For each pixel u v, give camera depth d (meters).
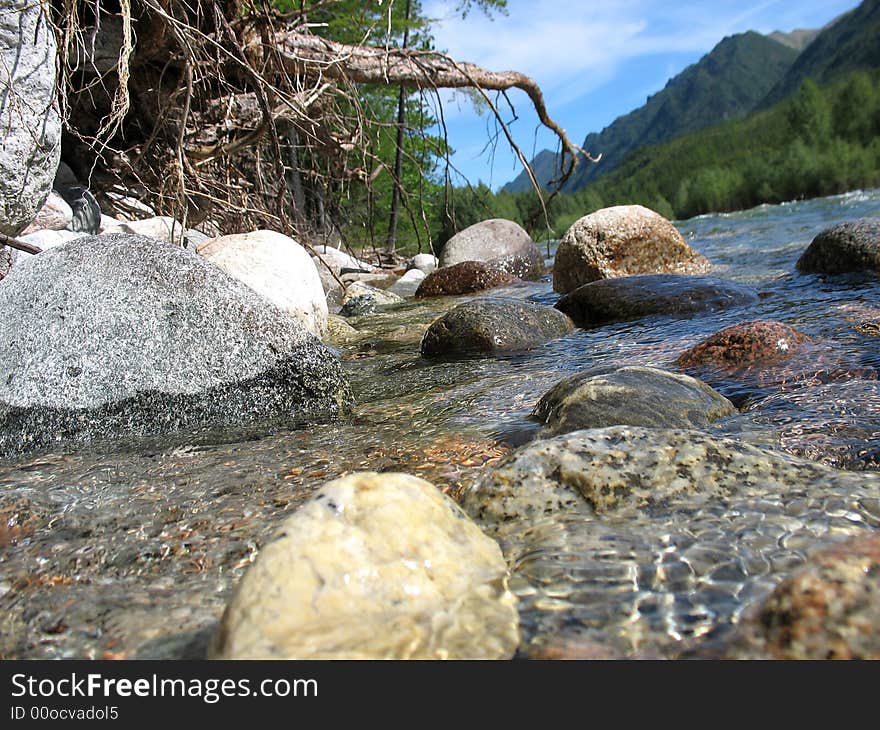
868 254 6.29
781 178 43.75
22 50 5.37
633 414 2.87
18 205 5.52
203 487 2.76
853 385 3.21
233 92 10.53
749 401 3.20
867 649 1.28
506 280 10.79
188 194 8.67
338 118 11.24
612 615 1.54
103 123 9.57
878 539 1.47
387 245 18.36
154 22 8.34
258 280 5.61
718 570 1.66
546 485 2.16
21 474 3.08
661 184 60.47
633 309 5.89
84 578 2.06
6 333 3.75
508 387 4.02
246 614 1.43
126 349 3.76
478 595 1.58
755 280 6.82
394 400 4.04
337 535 1.57
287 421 3.74
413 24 14.52
